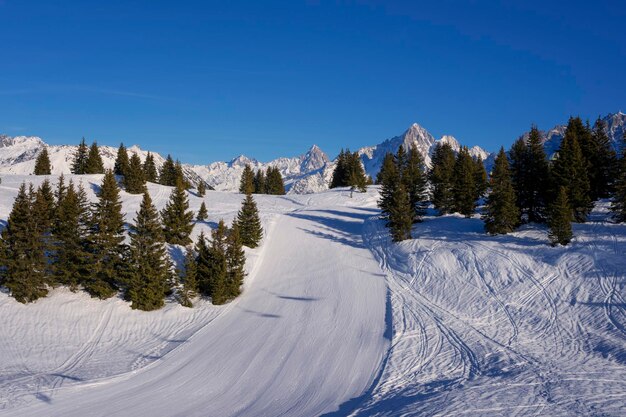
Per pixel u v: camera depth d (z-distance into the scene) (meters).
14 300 40.72
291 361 30.02
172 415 22.94
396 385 24.83
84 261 42.78
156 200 81.81
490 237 47.81
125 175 87.56
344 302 40.41
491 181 53.16
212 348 33.78
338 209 82.38
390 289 41.81
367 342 31.91
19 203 41.06
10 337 35.66
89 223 43.66
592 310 31.31
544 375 23.47
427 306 37.12
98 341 36.53
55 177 91.88
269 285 47.31
